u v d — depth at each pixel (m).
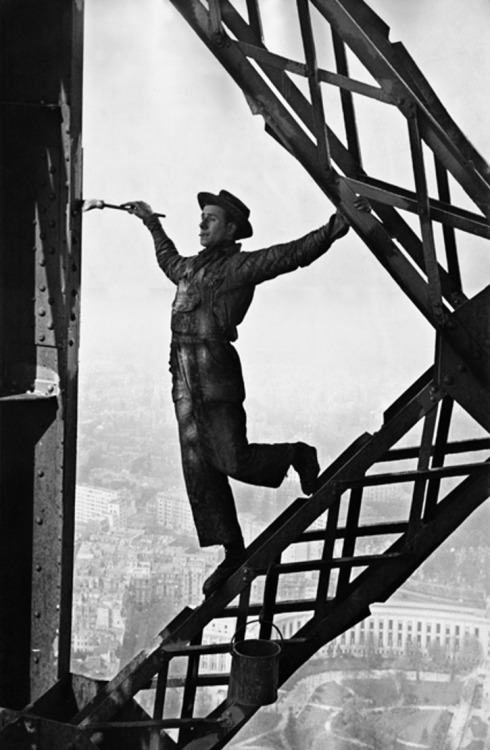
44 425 6.91
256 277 6.41
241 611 6.86
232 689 6.62
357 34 5.93
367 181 6.80
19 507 6.99
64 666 7.25
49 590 7.08
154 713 6.90
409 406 6.40
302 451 6.78
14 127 6.68
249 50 6.05
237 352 6.69
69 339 6.84
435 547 6.60
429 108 6.45
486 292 6.19
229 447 6.61
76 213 6.80
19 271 6.81
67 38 6.57
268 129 6.41
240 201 6.56
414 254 6.59
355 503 6.66
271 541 6.66
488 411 6.28
